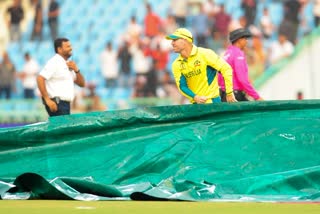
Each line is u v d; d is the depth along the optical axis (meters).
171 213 21.58
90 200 26.59
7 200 26.95
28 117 74.25
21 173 29.64
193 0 75.56
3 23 78.50
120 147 29.59
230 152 28.95
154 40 75.06
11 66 76.44
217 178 28.20
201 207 23.38
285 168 28.38
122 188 27.70
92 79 75.06
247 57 73.19
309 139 29.00
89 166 29.47
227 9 74.75
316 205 23.95
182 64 33.53
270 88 73.06
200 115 29.84
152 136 29.73
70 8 79.38
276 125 29.50
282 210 22.33
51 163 29.67
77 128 29.81
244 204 24.42
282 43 73.44
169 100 73.00
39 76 36.88
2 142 29.83
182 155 28.89
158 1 76.75
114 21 77.62
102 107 73.12
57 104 37.16
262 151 28.89
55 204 24.92
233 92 37.19
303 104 29.86
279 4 74.38
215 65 33.28
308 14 73.94
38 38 78.38
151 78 74.00
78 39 77.75
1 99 75.19
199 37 74.25
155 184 27.39
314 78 72.81
